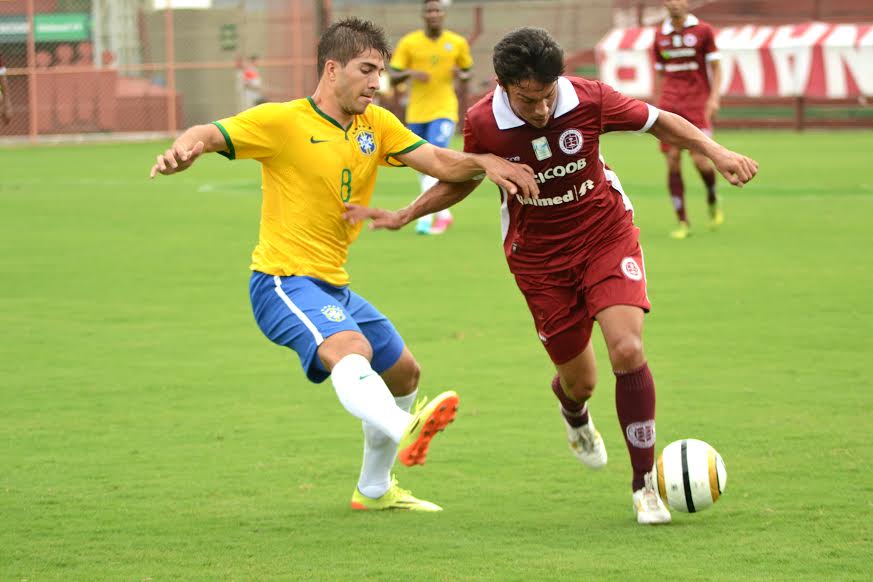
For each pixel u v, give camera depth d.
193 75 104.19
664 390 21.52
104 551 14.11
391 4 117.94
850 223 44.16
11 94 97.88
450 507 15.80
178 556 13.91
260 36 105.62
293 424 20.08
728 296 30.39
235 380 23.17
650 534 14.45
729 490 16.06
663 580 12.80
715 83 40.94
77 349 25.89
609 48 95.19
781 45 92.38
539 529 14.78
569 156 15.53
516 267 16.52
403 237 43.66
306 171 15.32
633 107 15.64
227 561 13.71
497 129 15.53
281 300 15.34
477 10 106.56
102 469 17.56
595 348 25.66
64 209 53.47
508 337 26.47
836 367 22.98
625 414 15.05
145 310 30.27
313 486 16.80
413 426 13.32
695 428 19.06
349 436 19.34
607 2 106.50
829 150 76.06
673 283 32.34
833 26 91.81
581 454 17.03
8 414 20.72
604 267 15.71
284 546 14.26
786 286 31.61
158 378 23.33
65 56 100.06
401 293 31.83
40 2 99.44
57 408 21.11
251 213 51.91
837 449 17.80
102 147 92.94
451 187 16.09
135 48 104.31
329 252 15.77
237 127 15.02
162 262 37.97
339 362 14.59
